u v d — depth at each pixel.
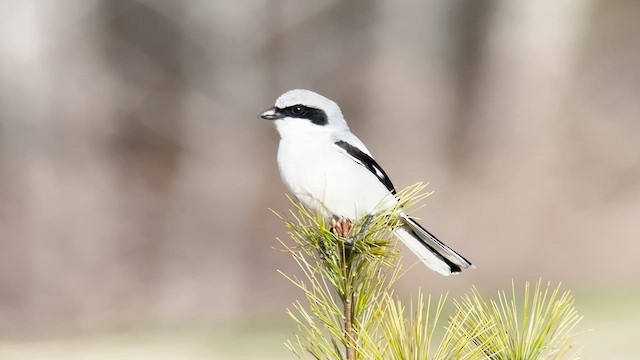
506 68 23.47
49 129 20.80
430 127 22.44
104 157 20.75
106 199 19.27
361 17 24.06
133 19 22.91
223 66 23.30
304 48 23.84
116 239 17.94
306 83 23.59
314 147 5.26
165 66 22.92
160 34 23.09
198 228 18.66
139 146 21.39
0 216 18.14
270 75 23.53
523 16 23.70
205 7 23.34
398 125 22.55
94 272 16.94
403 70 23.83
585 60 23.38
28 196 18.77
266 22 23.66
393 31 24.08
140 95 22.36
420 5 24.06
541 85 22.83
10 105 20.64
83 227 18.09
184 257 17.64
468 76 23.66
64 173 19.84
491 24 23.92
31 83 20.98
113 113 21.77
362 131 22.56
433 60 23.97
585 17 23.50
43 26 21.39
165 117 22.14
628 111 22.12
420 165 21.08
